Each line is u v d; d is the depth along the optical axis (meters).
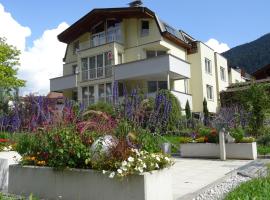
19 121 11.29
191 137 14.70
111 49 26.83
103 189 5.43
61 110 7.41
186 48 29.58
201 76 29.22
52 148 6.21
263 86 18.50
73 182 5.79
